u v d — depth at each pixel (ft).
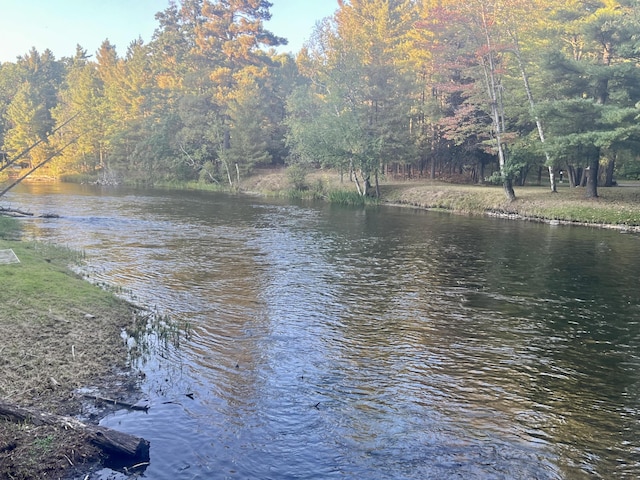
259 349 32.96
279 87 239.50
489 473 20.84
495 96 124.26
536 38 120.67
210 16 236.84
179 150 225.35
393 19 177.17
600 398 27.89
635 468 21.59
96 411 23.86
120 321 35.42
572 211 103.65
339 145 146.10
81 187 199.31
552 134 116.06
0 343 28.94
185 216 106.11
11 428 20.77
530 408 26.50
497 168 181.37
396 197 145.48
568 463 21.77
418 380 29.32
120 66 275.18
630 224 95.20
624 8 111.96
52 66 371.76
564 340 36.76
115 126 253.85
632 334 38.32
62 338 30.96
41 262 48.26
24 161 285.64
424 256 66.74
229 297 45.14
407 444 22.67
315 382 28.45
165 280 50.39
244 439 22.39
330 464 20.97
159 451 21.09
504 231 90.17
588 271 58.70
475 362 32.32
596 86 108.58
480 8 119.75
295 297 45.93
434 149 169.17
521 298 47.52
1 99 326.03
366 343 34.96
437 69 145.59
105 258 59.82
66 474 19.03
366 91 151.53
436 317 41.34
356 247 72.64
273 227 91.76
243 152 207.21
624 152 113.80
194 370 29.07
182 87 233.14
